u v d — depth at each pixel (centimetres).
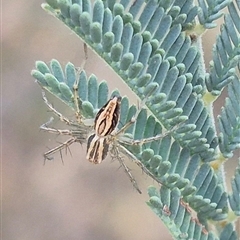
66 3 6
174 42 7
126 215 25
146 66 7
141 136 7
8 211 26
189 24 7
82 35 7
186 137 7
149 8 7
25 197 26
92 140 8
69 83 7
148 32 7
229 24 7
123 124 7
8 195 26
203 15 7
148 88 7
